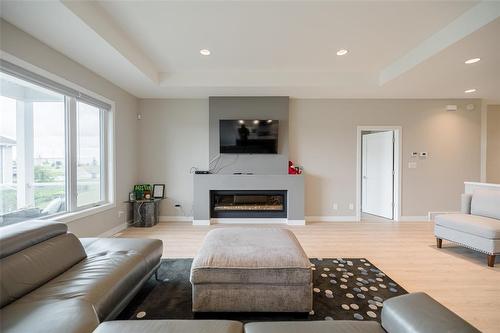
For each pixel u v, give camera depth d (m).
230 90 4.21
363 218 4.99
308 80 3.93
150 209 4.31
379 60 3.50
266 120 4.50
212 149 4.64
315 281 2.30
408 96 4.58
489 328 1.66
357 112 4.77
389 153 4.98
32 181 2.62
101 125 3.73
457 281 2.31
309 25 2.58
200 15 2.42
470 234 2.82
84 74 3.15
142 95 4.52
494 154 5.25
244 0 2.19
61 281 1.44
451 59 2.91
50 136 2.80
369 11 2.33
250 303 1.71
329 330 1.03
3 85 2.34
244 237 2.18
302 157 4.77
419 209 4.80
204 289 1.71
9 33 2.15
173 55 3.35
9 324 1.05
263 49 3.15
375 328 1.06
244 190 4.53
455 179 4.79
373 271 2.51
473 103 4.77
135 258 1.85
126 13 2.39
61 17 2.06
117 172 3.98
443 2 2.20
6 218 2.37
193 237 3.68
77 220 3.03
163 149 4.75
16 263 1.34
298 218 4.50
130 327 1.02
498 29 2.23
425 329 0.92
